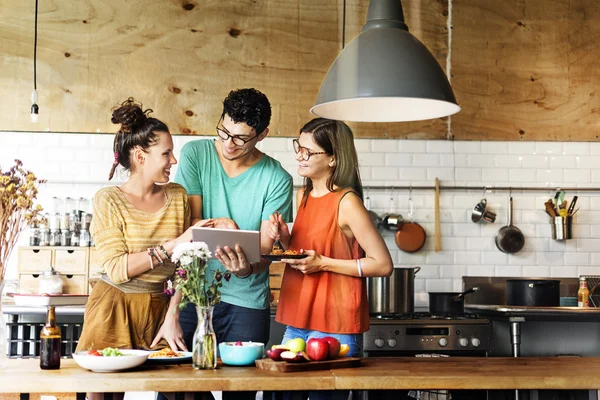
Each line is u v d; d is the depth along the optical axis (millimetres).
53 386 2789
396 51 3221
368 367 3178
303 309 3445
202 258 3100
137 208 3416
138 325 3379
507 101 6527
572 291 6457
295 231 3652
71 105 6266
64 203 6105
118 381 2797
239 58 6402
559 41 6586
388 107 3570
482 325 5609
